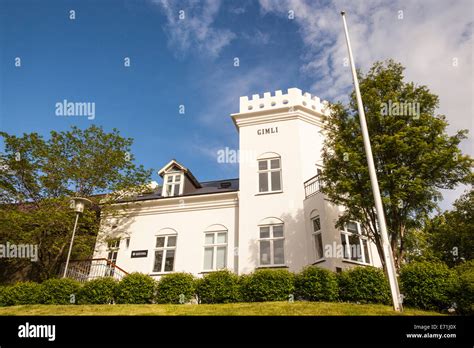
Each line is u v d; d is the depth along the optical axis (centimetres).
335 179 1326
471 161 1171
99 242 1808
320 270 1216
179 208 1888
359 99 1177
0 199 1700
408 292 1085
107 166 1812
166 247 1808
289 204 1688
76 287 1339
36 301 1318
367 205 1237
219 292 1255
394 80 1377
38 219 1566
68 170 1745
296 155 1795
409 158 1243
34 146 1727
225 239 1758
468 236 1975
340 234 1511
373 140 1271
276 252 1612
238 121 1972
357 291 1141
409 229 1423
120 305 1190
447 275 1077
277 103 1970
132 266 1791
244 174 1828
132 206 1942
